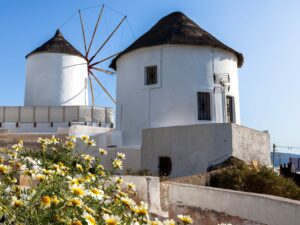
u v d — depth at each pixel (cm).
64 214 274
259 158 1513
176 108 1839
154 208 722
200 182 970
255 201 564
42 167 404
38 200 285
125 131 1981
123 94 2050
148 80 1938
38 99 3109
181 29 1964
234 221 600
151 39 1961
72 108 2653
